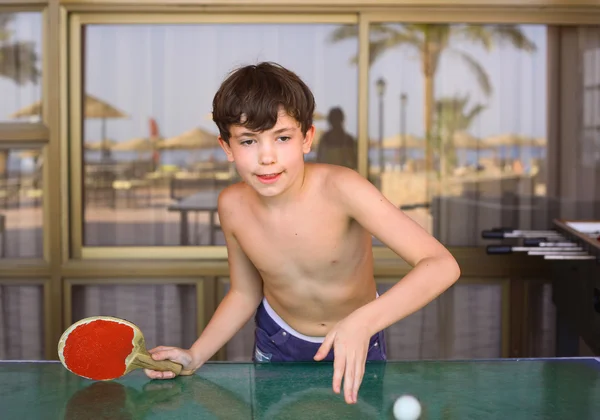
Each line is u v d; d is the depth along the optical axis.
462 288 3.28
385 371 1.33
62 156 3.19
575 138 3.30
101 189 3.34
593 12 3.16
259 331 1.86
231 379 1.31
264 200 1.56
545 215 3.32
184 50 3.30
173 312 3.28
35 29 3.22
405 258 1.42
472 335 3.29
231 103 1.29
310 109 1.39
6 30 3.22
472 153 3.30
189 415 1.12
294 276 1.65
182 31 3.29
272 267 1.64
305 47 3.28
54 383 1.29
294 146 1.33
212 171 3.36
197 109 3.33
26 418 1.12
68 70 3.21
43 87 3.20
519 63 3.27
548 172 3.31
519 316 3.25
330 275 1.64
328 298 1.68
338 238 1.58
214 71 3.31
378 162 3.30
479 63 3.26
